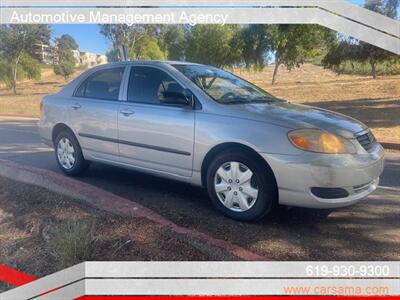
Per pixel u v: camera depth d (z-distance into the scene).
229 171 3.65
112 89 4.68
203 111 3.82
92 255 2.91
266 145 3.41
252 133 3.49
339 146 3.35
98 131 4.71
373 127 11.02
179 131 3.91
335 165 3.27
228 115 3.68
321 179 3.27
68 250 2.87
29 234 3.39
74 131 5.02
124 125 4.39
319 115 3.77
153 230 3.20
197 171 3.88
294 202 3.41
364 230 3.56
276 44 15.49
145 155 4.27
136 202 4.17
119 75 4.64
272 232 3.45
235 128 3.58
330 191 3.34
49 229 3.32
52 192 4.18
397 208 4.14
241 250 2.93
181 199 4.29
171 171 4.11
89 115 4.78
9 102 18.23
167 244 3.02
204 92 3.95
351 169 3.33
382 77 32.34
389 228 3.61
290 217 3.80
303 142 3.32
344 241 3.32
